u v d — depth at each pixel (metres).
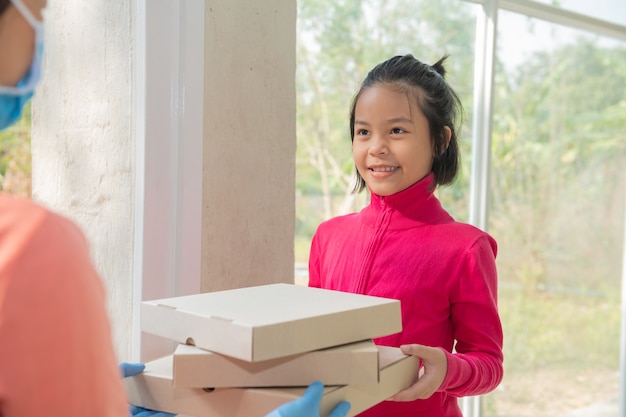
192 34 1.16
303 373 0.74
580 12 2.24
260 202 1.29
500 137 2.56
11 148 1.69
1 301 0.45
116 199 1.26
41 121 1.48
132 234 1.22
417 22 2.52
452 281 1.08
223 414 0.76
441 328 1.10
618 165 2.92
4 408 0.45
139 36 1.15
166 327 0.80
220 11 1.20
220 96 1.22
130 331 1.23
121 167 1.24
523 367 2.73
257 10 1.26
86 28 1.31
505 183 2.61
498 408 2.68
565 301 2.84
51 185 1.45
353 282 1.16
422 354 0.87
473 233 1.12
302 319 0.73
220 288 1.24
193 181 1.18
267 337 0.69
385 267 1.14
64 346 0.46
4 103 0.58
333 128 2.61
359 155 1.15
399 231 1.16
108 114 1.27
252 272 1.29
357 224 1.24
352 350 0.75
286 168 1.33
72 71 1.36
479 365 0.97
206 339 0.74
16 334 0.45
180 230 1.18
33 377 0.45
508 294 2.68
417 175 1.14
